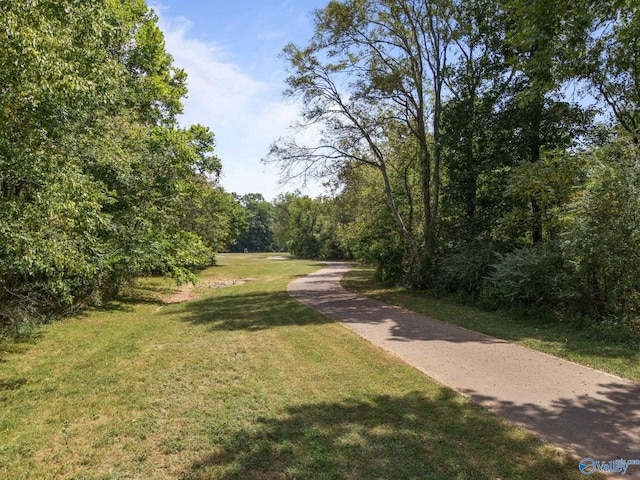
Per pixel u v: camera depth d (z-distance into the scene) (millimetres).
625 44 8445
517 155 15234
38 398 5762
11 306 10258
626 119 15195
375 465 3775
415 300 14898
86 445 4320
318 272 31312
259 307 14141
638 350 7383
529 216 14000
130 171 13617
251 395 5637
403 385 5902
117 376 6625
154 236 15781
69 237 8992
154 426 4730
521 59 10719
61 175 7605
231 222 47219
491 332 9148
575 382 5895
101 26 8094
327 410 5074
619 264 8820
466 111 15852
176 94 21172
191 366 7078
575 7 7668
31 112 7023
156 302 16672
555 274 10148
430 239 18109
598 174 9531
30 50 5637
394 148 20500
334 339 8844
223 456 4020
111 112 13758
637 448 3998
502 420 4672
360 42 17703
